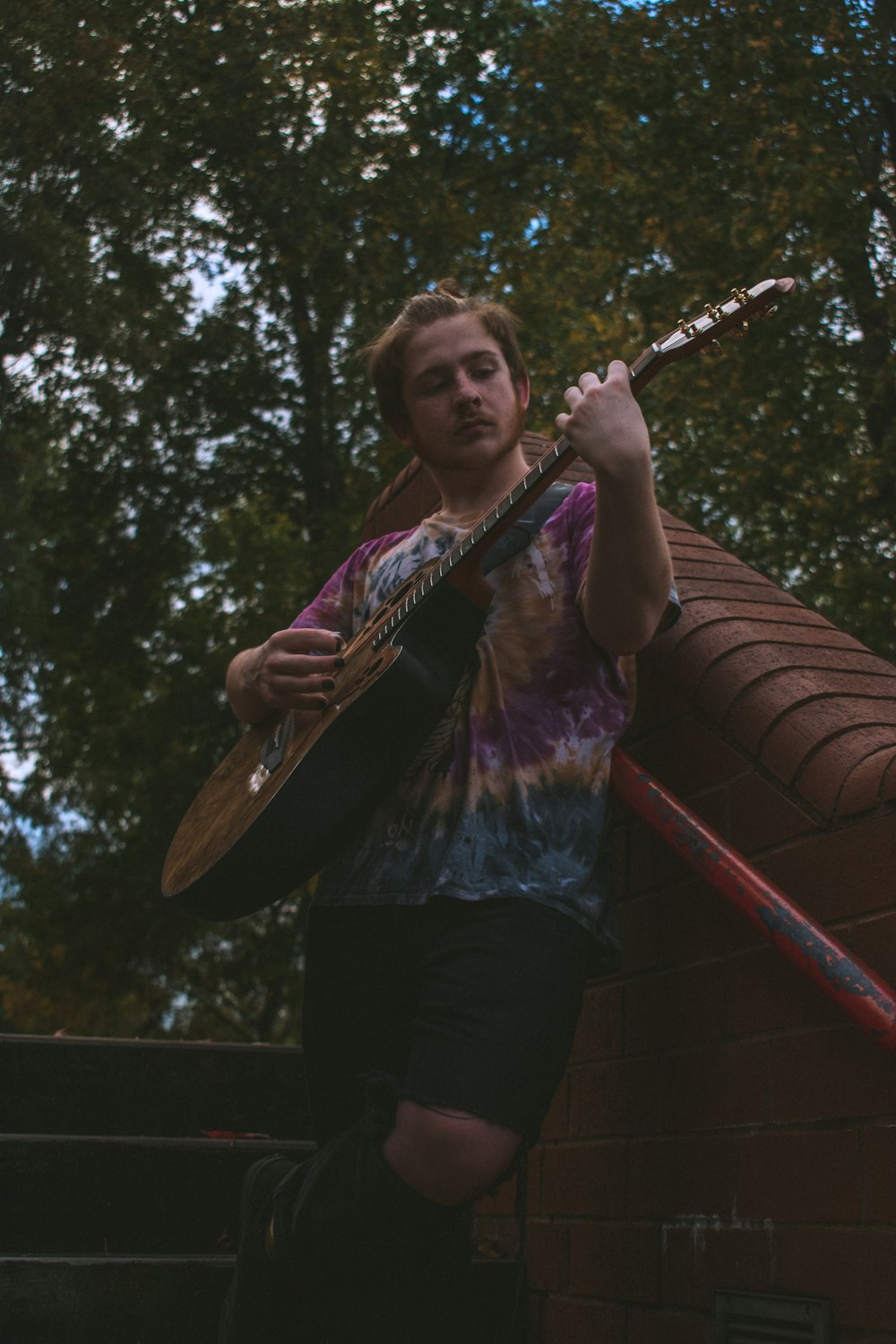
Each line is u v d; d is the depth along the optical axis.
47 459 19.06
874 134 14.42
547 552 1.84
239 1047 3.11
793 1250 1.68
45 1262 2.17
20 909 18.58
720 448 13.26
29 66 15.16
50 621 17.27
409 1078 1.60
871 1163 1.57
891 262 13.52
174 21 15.94
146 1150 2.62
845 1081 1.63
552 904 1.65
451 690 1.73
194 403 17.56
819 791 1.71
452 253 15.62
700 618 2.11
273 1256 1.71
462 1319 1.79
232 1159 2.68
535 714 1.77
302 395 17.92
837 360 13.02
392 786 1.74
